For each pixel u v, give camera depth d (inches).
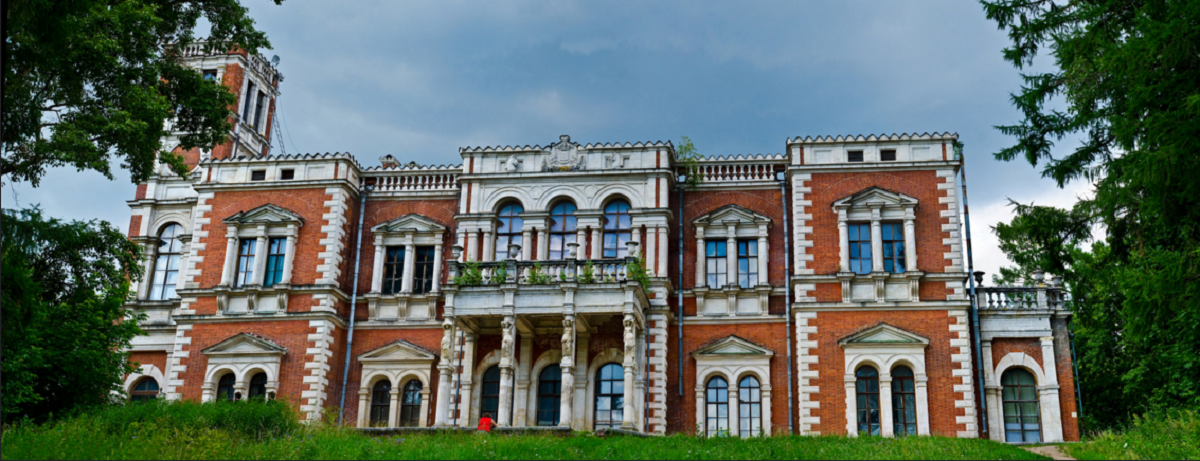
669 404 1449.3
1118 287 1138.0
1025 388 1421.0
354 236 1615.4
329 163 1611.7
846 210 1465.3
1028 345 1429.6
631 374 1307.8
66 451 863.7
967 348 1381.6
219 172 1633.9
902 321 1407.5
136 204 1765.5
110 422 1021.2
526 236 1518.2
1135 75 987.3
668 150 1530.5
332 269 1541.6
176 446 893.8
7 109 971.3
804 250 1459.2
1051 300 1455.5
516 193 1541.6
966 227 1520.7
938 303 1405.0
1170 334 1275.8
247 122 1988.2
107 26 1118.4
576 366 1449.3
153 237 1738.4
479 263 1384.1
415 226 1594.5
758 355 1451.8
